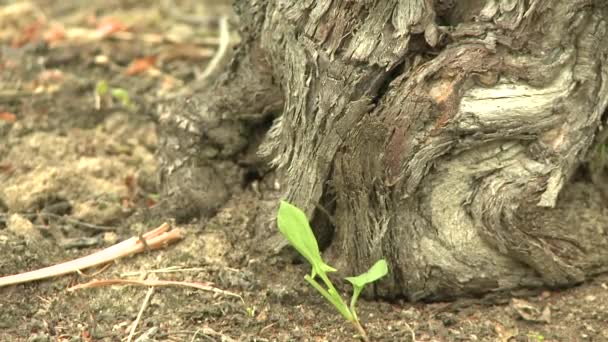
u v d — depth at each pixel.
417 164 3.56
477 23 3.56
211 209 4.39
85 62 6.63
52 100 5.96
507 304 3.86
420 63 3.59
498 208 3.66
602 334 3.62
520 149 3.67
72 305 3.80
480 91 3.51
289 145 3.95
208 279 3.94
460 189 3.71
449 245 3.74
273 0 3.97
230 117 4.43
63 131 5.49
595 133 3.98
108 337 3.59
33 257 4.08
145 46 6.99
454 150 3.62
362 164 3.59
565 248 3.86
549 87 3.56
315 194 3.82
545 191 3.66
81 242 4.28
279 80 4.18
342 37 3.64
